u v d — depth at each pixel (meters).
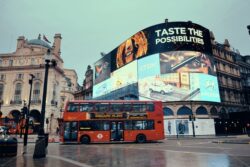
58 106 56.84
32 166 8.39
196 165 8.38
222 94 45.09
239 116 40.66
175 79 39.94
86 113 22.52
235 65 51.31
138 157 11.12
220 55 48.56
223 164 8.46
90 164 9.01
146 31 45.12
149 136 22.44
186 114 38.81
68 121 22.23
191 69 40.19
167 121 39.16
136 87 44.84
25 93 53.16
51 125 52.62
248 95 51.22
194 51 41.22
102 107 22.81
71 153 13.49
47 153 13.55
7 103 52.69
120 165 8.73
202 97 39.50
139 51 45.81
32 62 55.31
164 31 42.69
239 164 8.37
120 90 49.62
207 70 41.44
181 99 39.06
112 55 55.38
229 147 15.66
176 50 41.09
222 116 41.38
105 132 22.12
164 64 41.16
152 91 41.41
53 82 54.34
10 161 9.71
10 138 11.88
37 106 51.88
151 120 22.86
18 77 54.53
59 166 8.43
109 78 55.03
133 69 46.47
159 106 23.48
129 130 22.36
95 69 62.50
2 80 54.22
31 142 24.28
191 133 37.81
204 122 38.72
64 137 21.78
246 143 18.48
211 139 27.78
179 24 42.53
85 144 22.55
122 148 16.73
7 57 56.25
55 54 56.97
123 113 22.75
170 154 12.11
